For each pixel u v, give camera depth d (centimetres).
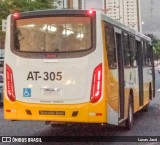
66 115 1072
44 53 1089
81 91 1068
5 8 3991
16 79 1105
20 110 1099
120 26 1277
